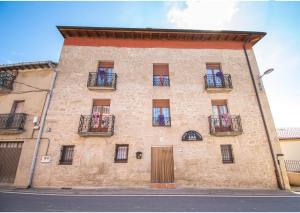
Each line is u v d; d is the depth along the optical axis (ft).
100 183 27.50
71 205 16.76
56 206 16.35
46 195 21.29
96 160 28.63
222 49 38.06
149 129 30.78
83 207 16.15
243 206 17.12
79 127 29.89
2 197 19.80
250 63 37.24
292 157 40.75
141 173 28.27
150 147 29.73
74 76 33.91
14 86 34.24
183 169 28.73
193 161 29.19
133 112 31.76
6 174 28.58
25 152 28.99
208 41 38.58
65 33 36.52
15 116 31.14
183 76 35.06
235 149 30.22
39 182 27.14
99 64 36.04
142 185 27.61
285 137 42.73
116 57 35.99
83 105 31.91
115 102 32.30
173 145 29.96
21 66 34.58
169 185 27.43
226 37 38.22
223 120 31.99
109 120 30.73
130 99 32.68
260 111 32.94
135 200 19.12
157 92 33.47
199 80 34.88
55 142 29.32
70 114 31.14
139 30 36.11
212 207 16.62
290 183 32.60
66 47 36.17
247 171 29.01
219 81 34.94
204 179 28.32
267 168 29.40
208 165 29.09
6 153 29.91
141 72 34.94
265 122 32.12
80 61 35.17
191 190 25.61
